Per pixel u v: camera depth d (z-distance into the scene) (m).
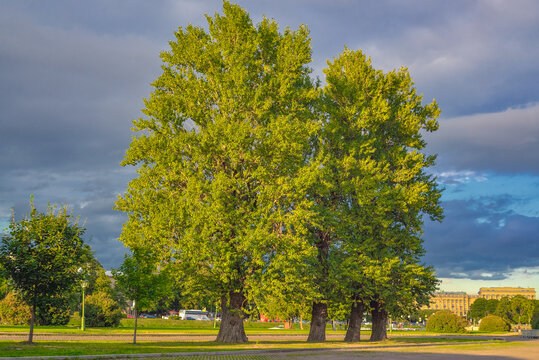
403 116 43.31
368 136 41.94
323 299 39.31
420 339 47.94
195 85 35.53
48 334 38.06
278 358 24.11
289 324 85.88
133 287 31.53
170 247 33.59
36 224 27.55
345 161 38.75
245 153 32.59
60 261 27.36
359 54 43.44
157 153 34.69
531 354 30.88
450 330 82.25
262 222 31.39
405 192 40.00
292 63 36.25
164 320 70.12
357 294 40.59
